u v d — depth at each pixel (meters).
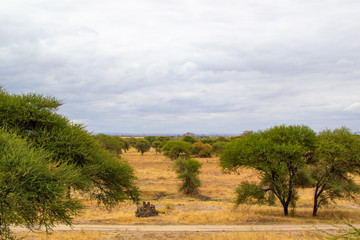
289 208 25.16
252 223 18.30
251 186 21.39
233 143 22.78
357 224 17.86
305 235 14.13
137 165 66.88
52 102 15.75
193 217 19.78
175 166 35.19
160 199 31.80
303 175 23.58
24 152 10.33
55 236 13.55
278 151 19.64
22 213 9.52
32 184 9.61
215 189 37.47
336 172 20.77
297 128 21.41
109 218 20.05
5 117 14.10
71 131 15.58
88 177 15.16
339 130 20.39
